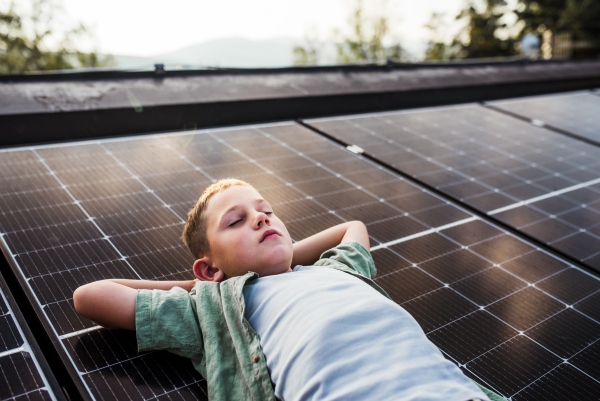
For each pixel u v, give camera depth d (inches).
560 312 124.1
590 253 155.8
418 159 211.0
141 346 82.4
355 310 76.9
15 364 81.4
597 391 100.5
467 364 101.6
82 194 141.1
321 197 162.2
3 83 186.2
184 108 210.4
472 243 149.9
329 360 70.4
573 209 185.6
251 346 79.0
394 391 66.6
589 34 1600.6
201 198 96.0
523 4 1925.4
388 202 167.3
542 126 290.0
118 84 208.5
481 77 351.6
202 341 84.0
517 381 99.3
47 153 163.3
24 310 101.1
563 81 406.3
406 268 130.6
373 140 225.3
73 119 185.8
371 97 276.7
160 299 86.1
